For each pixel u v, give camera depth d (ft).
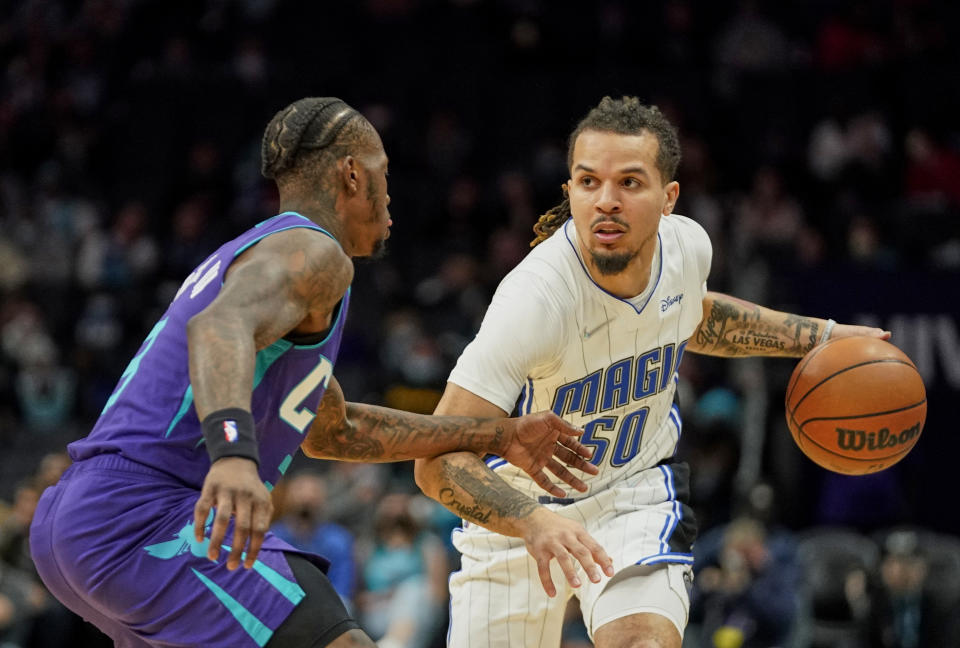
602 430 24.38
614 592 23.63
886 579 48.08
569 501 24.63
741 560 47.39
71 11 105.70
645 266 23.40
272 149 20.98
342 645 19.42
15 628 45.11
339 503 53.93
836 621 49.67
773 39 91.09
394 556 47.52
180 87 92.73
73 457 19.94
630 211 22.54
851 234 74.95
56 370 74.43
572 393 24.04
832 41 90.27
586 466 22.90
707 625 47.52
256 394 19.31
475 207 82.38
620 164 22.49
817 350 25.39
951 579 47.70
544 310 22.98
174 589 19.01
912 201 81.76
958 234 76.79
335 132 20.81
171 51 97.50
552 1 94.38
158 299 78.18
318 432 22.53
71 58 100.58
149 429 19.24
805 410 24.99
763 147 84.99
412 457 22.89
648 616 23.15
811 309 55.83
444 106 89.51
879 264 65.26
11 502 65.82
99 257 82.43
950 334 54.34
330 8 97.04
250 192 85.76
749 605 46.91
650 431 24.97
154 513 18.99
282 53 95.76
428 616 45.65
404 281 79.36
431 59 91.66
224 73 94.79
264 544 19.84
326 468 63.16
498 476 22.26
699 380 62.28
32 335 74.49
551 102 88.53
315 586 19.80
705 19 94.07
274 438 19.84
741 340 26.81
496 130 88.69
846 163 82.69
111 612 19.21
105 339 76.59
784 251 72.54
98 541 18.90
